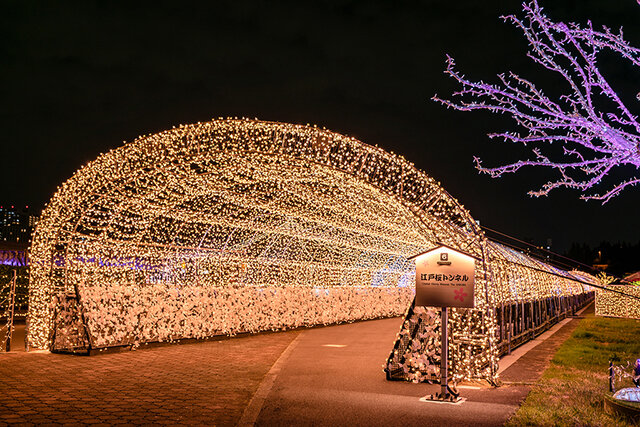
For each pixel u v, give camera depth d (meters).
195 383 8.62
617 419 6.50
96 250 13.36
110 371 9.56
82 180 12.07
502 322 11.98
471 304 7.80
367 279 26.59
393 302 24.84
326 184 13.77
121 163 11.80
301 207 17.34
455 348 9.08
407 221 10.64
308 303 18.98
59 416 6.52
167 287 13.63
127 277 15.48
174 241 17.03
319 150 9.91
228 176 13.51
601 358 11.88
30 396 7.52
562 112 4.32
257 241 21.23
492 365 8.77
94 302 11.77
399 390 8.24
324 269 24.52
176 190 14.70
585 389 8.10
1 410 6.73
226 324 15.29
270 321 17.03
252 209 17.98
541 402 7.39
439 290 7.98
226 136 10.77
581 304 40.19
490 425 6.31
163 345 13.23
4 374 9.06
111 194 12.64
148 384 8.49
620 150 4.20
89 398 7.47
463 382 8.95
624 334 17.81
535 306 17.97
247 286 16.31
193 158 11.30
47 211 12.17
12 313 11.83
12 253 19.77
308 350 12.67
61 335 11.63
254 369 9.98
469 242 9.77
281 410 6.95
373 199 12.55
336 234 22.41
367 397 7.73
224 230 19.22
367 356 11.70
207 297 14.72
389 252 24.81
